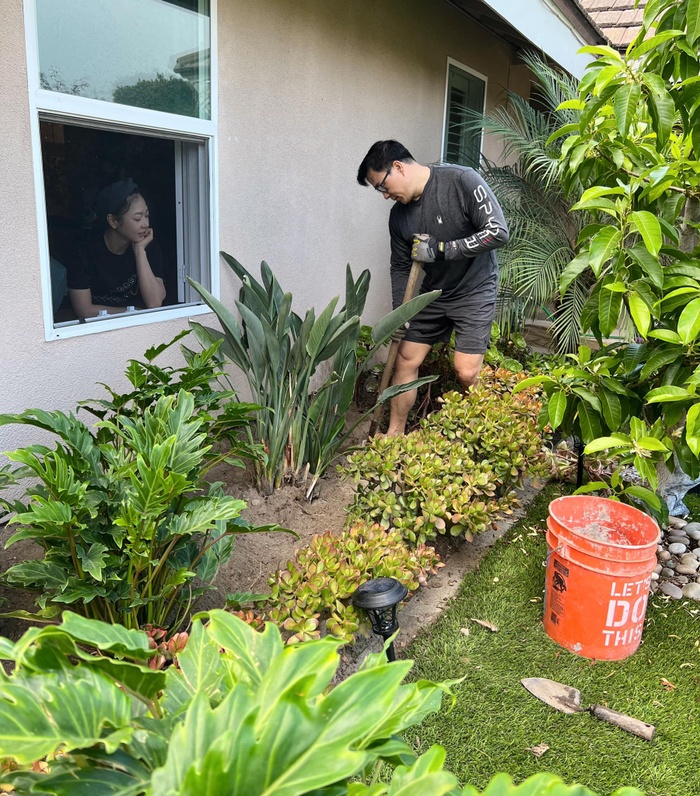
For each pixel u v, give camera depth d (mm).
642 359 2463
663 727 1912
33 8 2113
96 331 2557
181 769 683
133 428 1818
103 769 792
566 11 4996
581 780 1708
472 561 2846
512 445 3041
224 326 2602
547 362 4973
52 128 2320
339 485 3092
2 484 1785
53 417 1854
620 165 2297
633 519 2355
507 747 1812
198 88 2893
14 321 2234
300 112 3588
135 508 1537
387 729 841
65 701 768
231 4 2949
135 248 2760
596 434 2559
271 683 768
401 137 4844
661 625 2441
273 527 1877
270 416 2795
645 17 2250
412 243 3416
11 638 1869
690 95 2158
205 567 1921
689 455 2326
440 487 2631
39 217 2254
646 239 1942
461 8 5160
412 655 2178
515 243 5227
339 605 1920
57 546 1648
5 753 702
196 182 3010
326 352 2686
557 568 2227
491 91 6480
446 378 4379
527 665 2164
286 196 3596
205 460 2244
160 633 1667
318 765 660
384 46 4340
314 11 3549
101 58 2430
